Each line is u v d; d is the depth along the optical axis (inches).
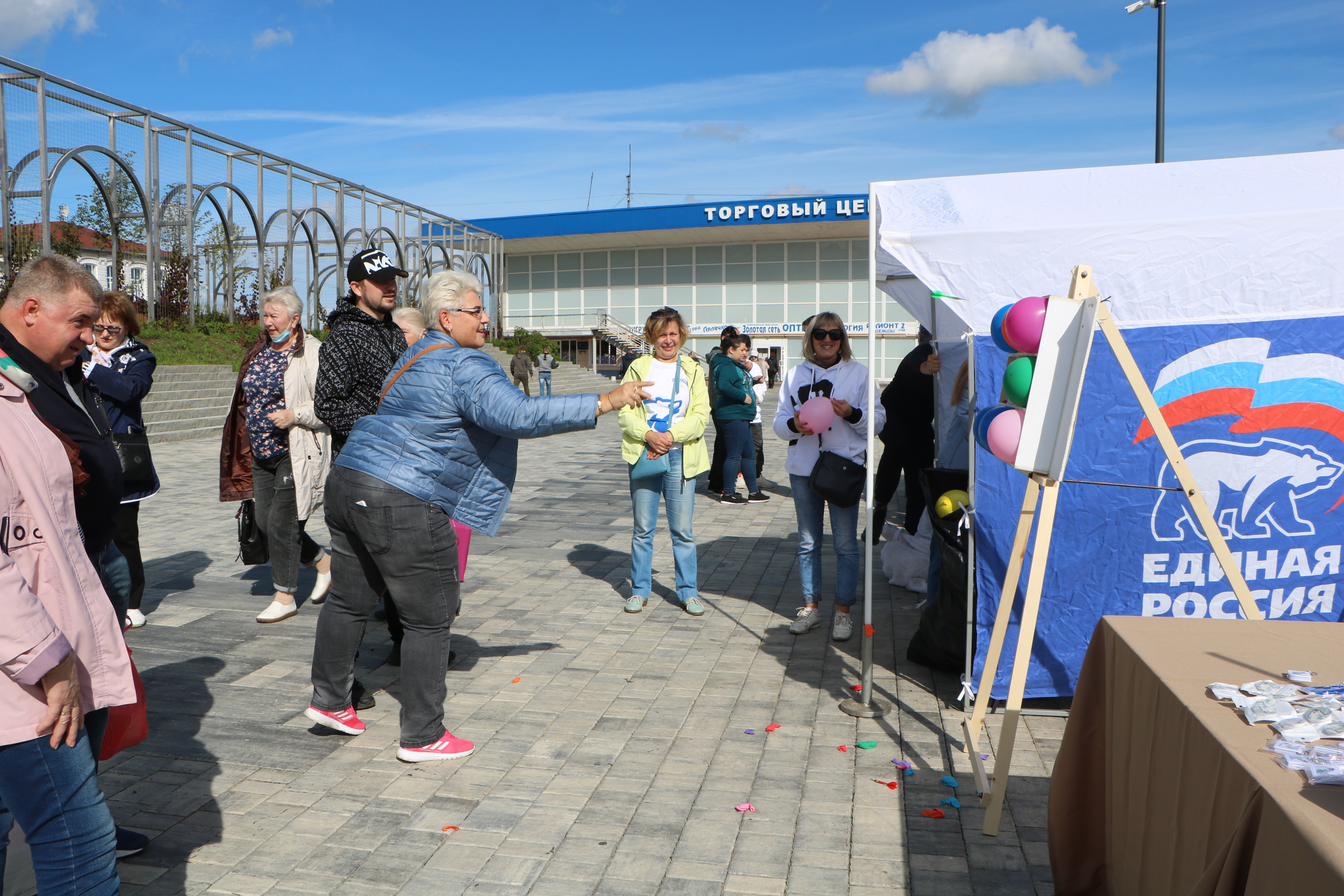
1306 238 136.3
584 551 281.6
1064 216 143.6
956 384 191.9
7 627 70.8
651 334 210.1
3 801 78.5
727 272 1528.1
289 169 937.5
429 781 127.4
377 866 105.5
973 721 124.4
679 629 200.7
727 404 373.4
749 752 137.3
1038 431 108.8
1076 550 145.7
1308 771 59.7
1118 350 110.3
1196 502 112.0
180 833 113.0
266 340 194.4
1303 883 52.2
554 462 528.4
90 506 94.1
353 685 154.6
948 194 154.3
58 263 86.0
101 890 79.0
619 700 158.6
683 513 210.2
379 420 130.3
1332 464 140.3
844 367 191.6
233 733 143.4
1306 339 138.0
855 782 127.3
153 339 725.9
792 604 221.8
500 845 110.4
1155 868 79.5
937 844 110.8
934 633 169.3
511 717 150.8
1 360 77.0
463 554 179.8
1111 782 92.7
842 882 102.5
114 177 705.0
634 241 1517.0
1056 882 98.3
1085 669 98.5
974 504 146.6
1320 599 142.6
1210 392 140.3
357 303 163.5
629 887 101.5
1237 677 79.0
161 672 170.2
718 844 110.7
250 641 188.2
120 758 134.1
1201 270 139.1
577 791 124.6
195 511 339.6
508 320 1636.3
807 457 193.2
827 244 1485.0
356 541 134.3
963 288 143.3
